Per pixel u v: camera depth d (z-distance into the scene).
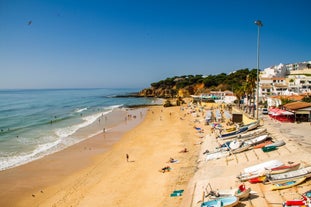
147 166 32.59
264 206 17.78
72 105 129.62
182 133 51.12
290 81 83.94
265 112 54.22
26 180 29.61
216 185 22.11
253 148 29.98
